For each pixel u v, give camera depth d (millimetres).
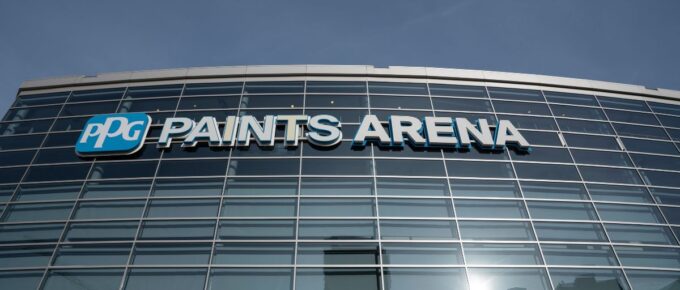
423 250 19969
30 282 18828
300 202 21875
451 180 23234
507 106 28641
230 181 22781
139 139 24719
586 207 22625
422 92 28953
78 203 21953
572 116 28625
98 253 19766
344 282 18641
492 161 24406
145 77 29688
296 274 18875
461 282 18891
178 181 22828
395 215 21453
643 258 20484
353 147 24672
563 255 20219
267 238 20312
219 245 20000
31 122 27375
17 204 22109
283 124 25875
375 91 28734
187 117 26797
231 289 18469
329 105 27578
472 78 30000
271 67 29891
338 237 20359
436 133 25266
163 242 20109
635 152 26516
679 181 24906
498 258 19891
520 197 22719
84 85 29703
